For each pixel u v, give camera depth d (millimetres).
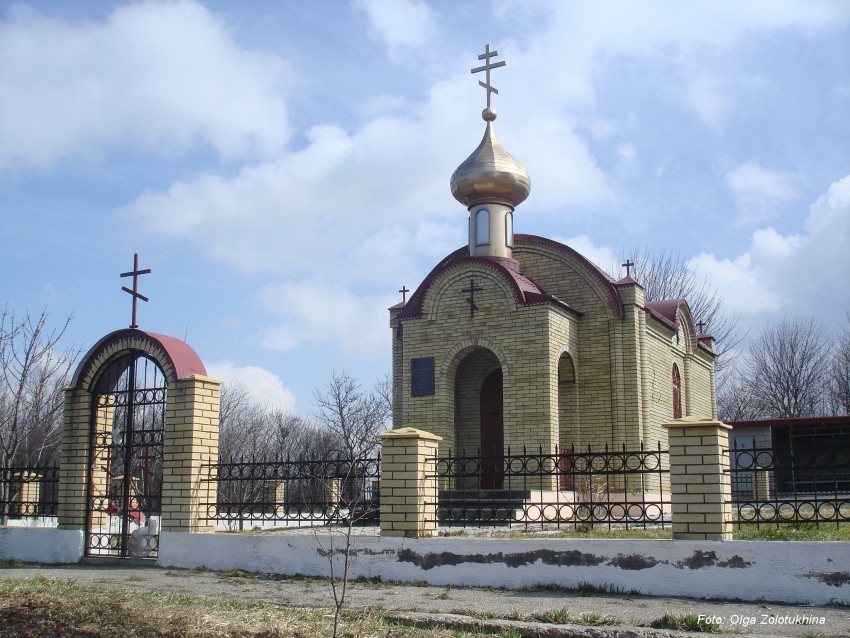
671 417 25312
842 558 8625
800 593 8727
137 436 13227
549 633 7488
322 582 10609
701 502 9406
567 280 23172
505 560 10031
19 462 22531
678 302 26953
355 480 12531
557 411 20641
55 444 23188
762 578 8898
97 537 13312
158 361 12883
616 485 21312
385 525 10891
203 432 12586
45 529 13289
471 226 23938
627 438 21719
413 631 7504
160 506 12539
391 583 10438
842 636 7227
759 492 22672
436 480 11234
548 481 19797
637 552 9469
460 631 7629
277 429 42562
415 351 21984
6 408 23719
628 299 22484
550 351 20531
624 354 22219
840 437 25219
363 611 8383
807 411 46031
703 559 9172
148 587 10258
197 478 12383
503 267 21250
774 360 47594
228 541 11789
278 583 10578
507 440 20484
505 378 20781
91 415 13391
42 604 8477
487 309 21297
